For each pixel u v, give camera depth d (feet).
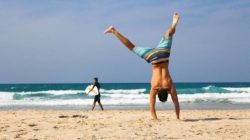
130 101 103.76
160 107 78.54
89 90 65.57
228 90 147.64
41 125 34.99
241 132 29.96
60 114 49.83
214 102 100.99
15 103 100.22
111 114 49.57
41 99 114.83
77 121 38.50
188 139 26.86
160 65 36.68
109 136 28.04
